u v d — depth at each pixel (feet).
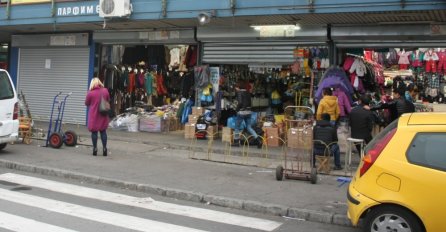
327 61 44.91
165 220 22.82
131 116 54.95
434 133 18.29
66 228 20.62
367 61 47.47
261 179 32.24
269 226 22.63
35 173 33.86
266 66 47.83
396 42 41.96
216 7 42.86
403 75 56.08
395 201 18.12
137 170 34.22
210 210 25.36
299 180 32.09
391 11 36.22
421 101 51.44
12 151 40.45
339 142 41.37
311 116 43.96
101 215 23.15
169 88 57.62
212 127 48.57
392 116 40.37
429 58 48.93
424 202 17.70
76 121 59.88
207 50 51.21
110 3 47.37
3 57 75.10
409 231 18.02
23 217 22.09
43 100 62.69
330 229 22.59
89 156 39.42
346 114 41.11
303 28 44.75
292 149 40.29
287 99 49.01
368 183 18.90
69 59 60.39
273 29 46.01
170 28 52.03
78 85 59.62
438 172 17.71
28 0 53.72
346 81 41.45
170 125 54.39
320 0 38.27
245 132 45.50
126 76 57.93
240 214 24.85
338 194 28.27
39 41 61.93
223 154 42.78
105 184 30.83
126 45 57.77
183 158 40.52
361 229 22.62
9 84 38.63
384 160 18.63
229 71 51.44
